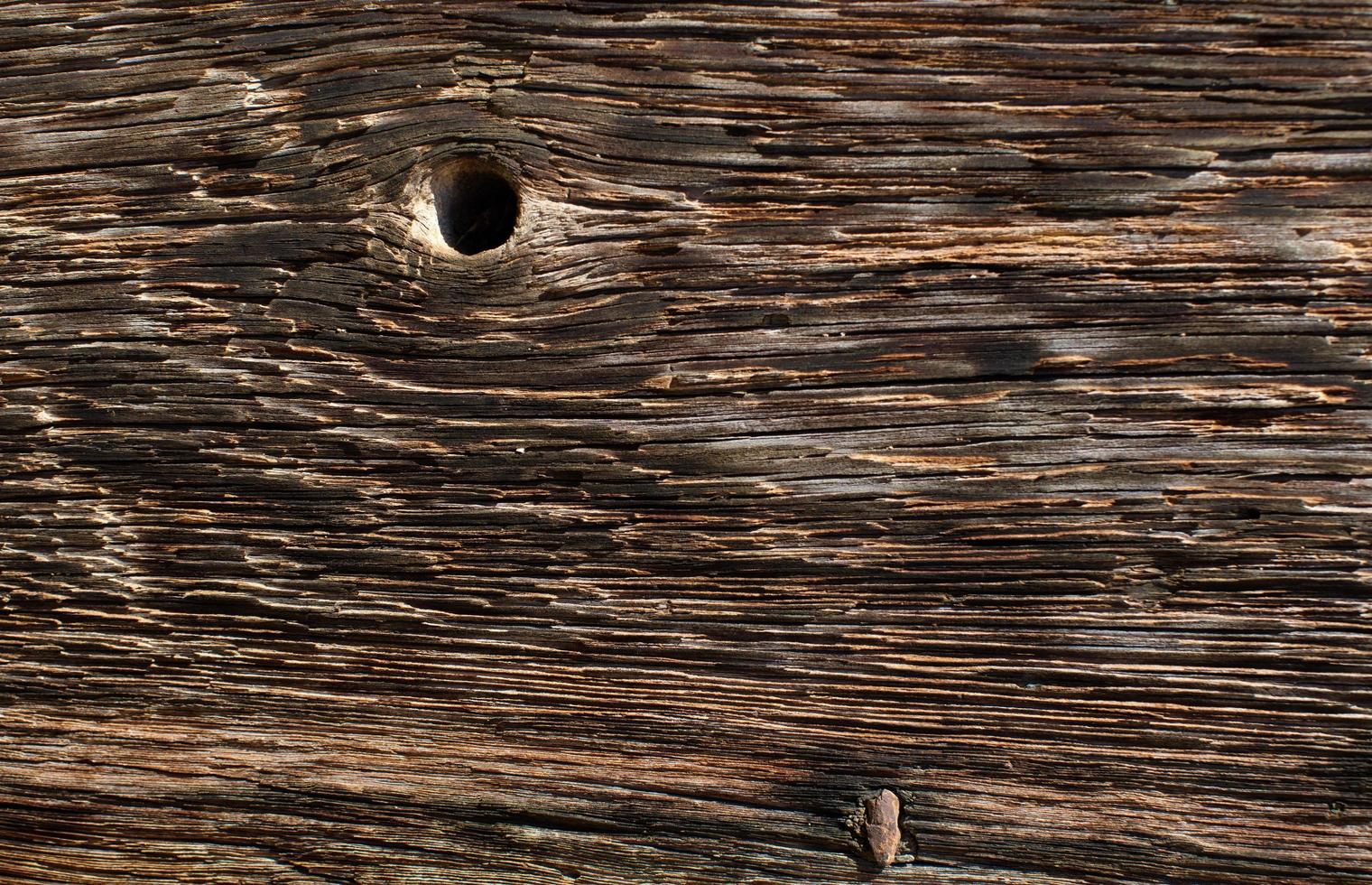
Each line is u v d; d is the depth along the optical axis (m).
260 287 0.46
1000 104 0.45
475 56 0.45
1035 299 0.45
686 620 0.45
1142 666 0.44
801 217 0.45
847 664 0.45
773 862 0.45
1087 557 0.44
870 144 0.45
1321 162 0.44
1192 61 0.44
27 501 0.46
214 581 0.46
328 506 0.46
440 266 0.45
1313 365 0.44
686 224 0.45
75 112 0.46
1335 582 0.44
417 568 0.46
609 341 0.45
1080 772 0.45
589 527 0.45
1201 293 0.44
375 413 0.46
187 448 0.46
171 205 0.46
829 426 0.45
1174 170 0.44
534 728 0.46
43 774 0.47
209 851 0.46
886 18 0.45
